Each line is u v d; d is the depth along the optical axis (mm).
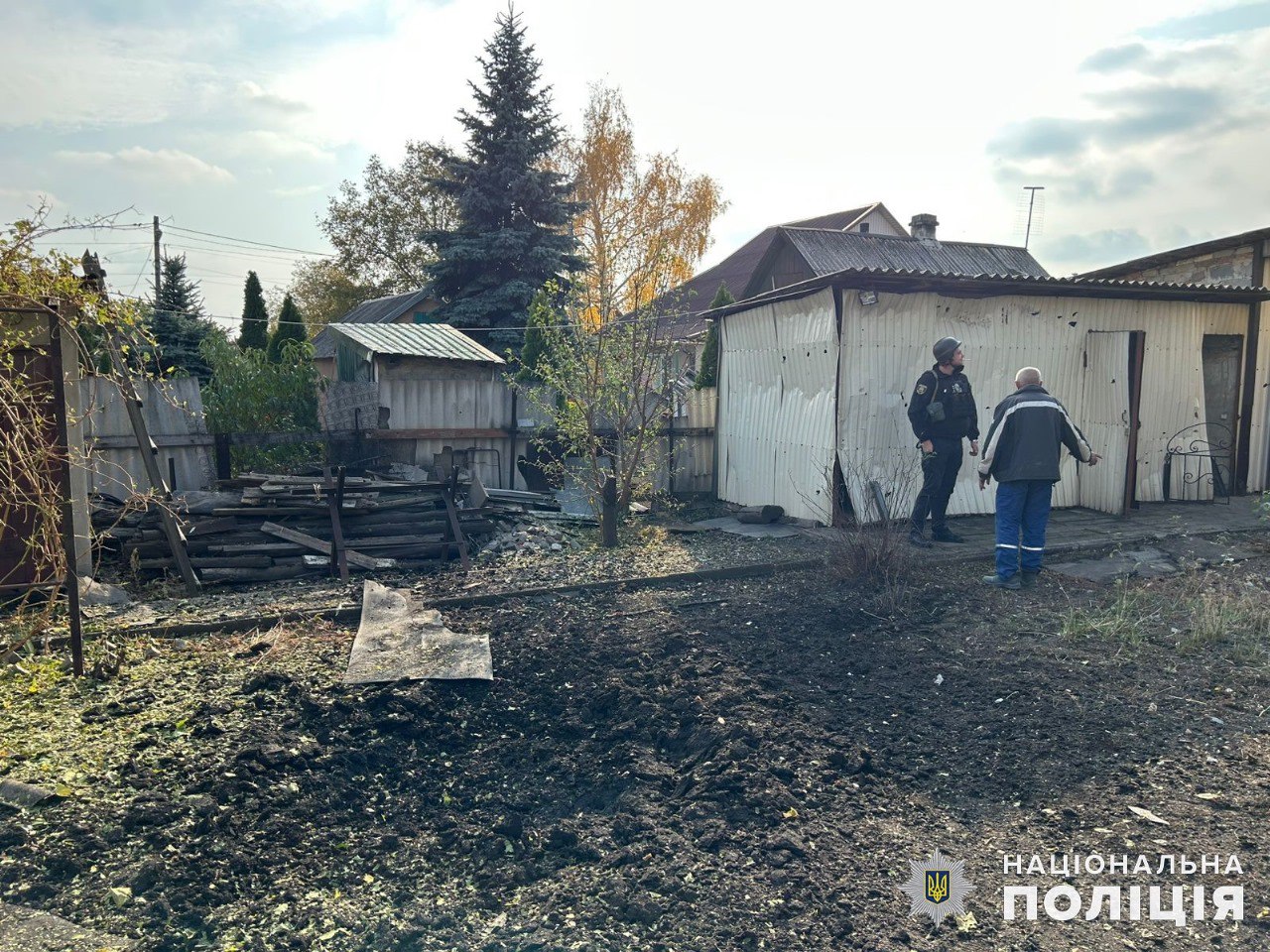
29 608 6273
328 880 3326
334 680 5090
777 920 3062
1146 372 11055
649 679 5238
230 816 3586
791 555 8469
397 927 2994
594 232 32156
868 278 9336
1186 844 3527
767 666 5535
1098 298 10656
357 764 4219
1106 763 4219
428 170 39875
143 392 9391
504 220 26234
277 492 8391
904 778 4156
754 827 3686
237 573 7602
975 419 8695
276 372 12219
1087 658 5609
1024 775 4137
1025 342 10375
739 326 11805
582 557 8500
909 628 6293
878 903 3172
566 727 4730
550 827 3732
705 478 12977
